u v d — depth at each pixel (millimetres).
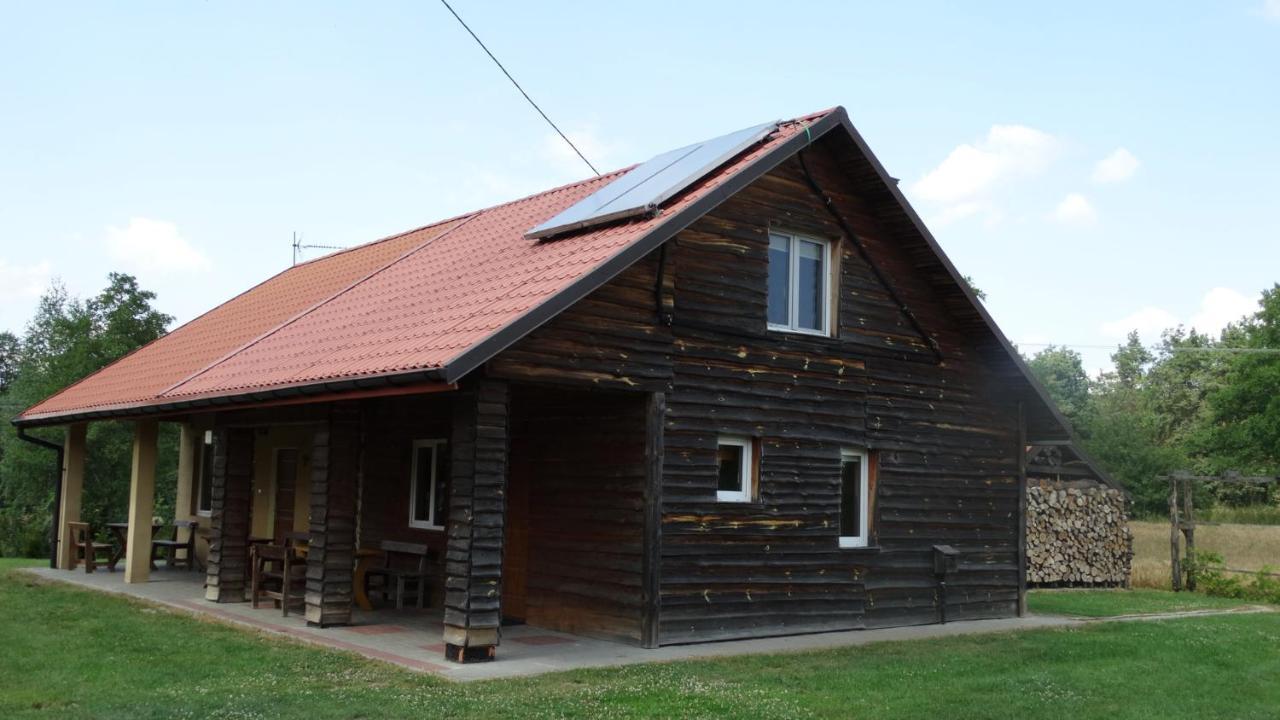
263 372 12945
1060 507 21141
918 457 14633
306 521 17156
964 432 15273
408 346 10766
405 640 11305
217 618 12734
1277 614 16734
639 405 11719
